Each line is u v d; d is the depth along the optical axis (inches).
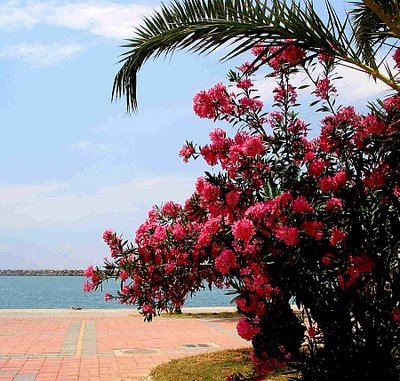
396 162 175.5
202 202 205.2
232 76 217.6
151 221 242.7
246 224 171.6
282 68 212.7
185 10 187.2
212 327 556.1
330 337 180.9
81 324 565.3
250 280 186.4
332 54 165.0
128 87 214.1
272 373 255.4
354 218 183.0
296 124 212.2
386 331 179.3
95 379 317.7
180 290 229.3
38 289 2992.1
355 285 182.1
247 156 194.5
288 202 179.2
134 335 494.6
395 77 183.2
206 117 218.2
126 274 230.8
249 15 167.5
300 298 181.3
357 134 190.1
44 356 386.0
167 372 299.1
